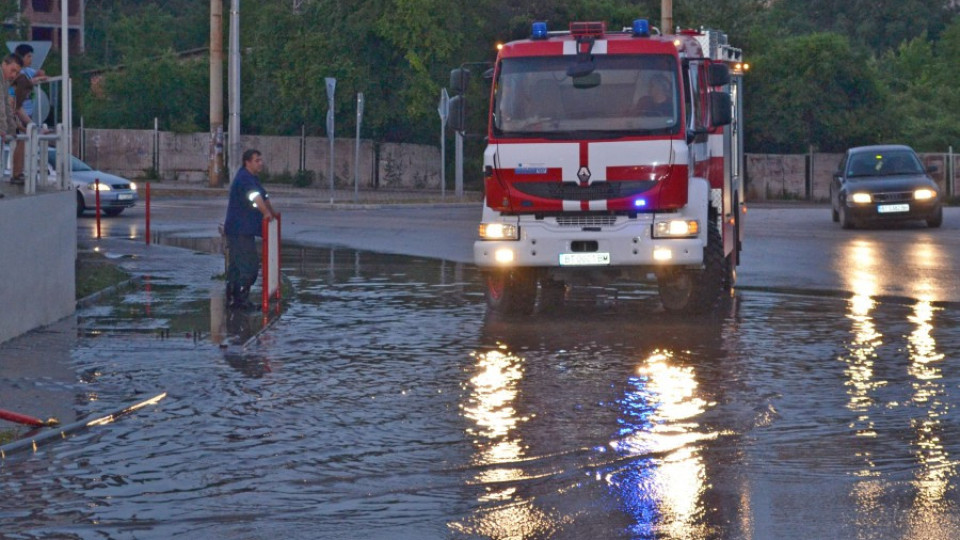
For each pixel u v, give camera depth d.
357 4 69.06
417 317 21.81
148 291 25.00
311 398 14.55
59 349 18.02
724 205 23.64
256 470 11.26
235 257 22.42
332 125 56.97
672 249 20.72
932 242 36.88
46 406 14.05
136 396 14.65
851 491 10.42
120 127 79.94
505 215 21.27
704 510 9.90
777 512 9.81
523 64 21.16
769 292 25.31
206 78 81.31
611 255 20.89
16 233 18.88
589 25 21.47
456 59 70.62
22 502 10.26
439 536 9.31
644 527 9.45
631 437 12.45
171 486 10.73
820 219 48.72
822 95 76.31
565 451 11.88
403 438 12.48
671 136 20.66
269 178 74.12
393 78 69.94
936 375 15.88
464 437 12.51
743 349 18.05
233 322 20.81
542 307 23.30
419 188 72.69
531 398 14.50
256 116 79.44
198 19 110.50
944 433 12.61
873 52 127.31
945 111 90.31
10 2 81.75
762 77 77.12
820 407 13.90
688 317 21.67
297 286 26.62
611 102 20.83
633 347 18.28
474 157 73.06
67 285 21.52
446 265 31.31
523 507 10.04
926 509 9.86
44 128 22.58
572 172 20.72
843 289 25.69
